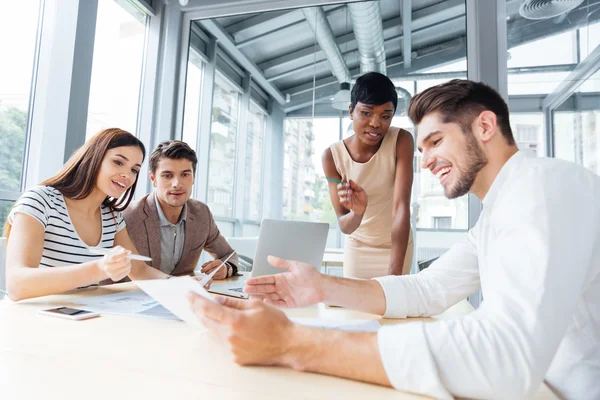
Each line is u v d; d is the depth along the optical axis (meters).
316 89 3.25
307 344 0.51
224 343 0.53
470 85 0.66
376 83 1.51
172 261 1.72
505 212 0.56
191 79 2.83
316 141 3.42
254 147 3.58
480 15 2.02
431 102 0.67
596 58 2.07
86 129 1.99
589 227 0.50
